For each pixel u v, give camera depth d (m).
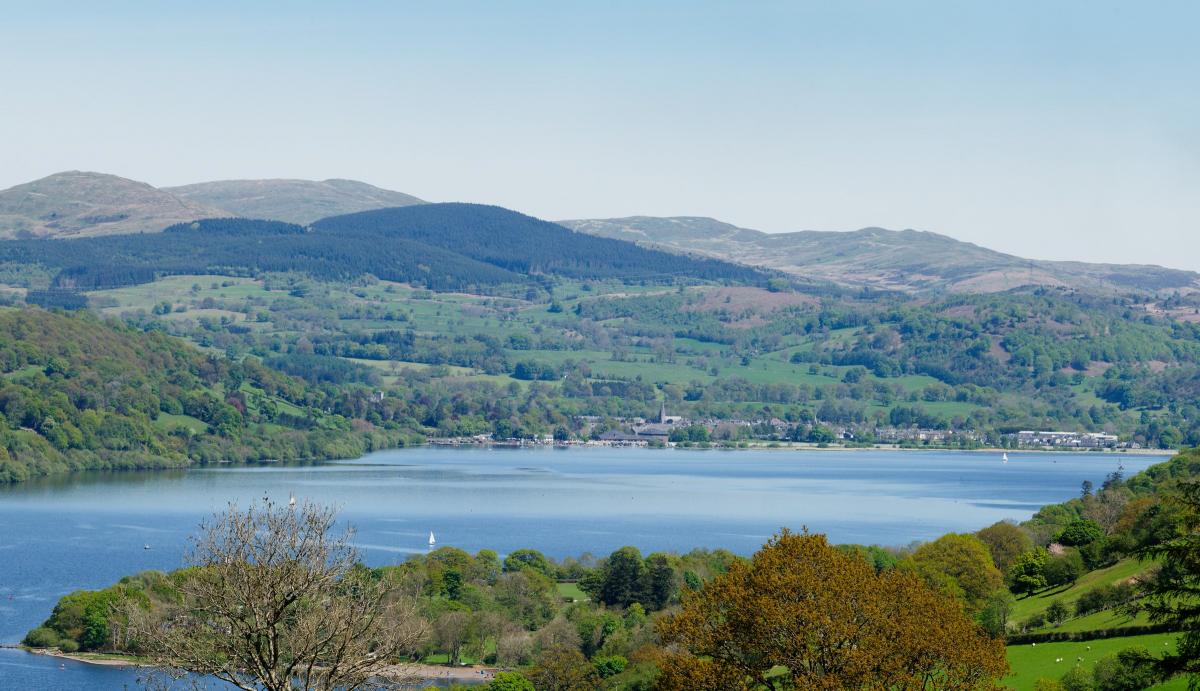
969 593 171.12
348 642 59.69
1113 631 134.62
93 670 162.75
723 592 91.56
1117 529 198.38
